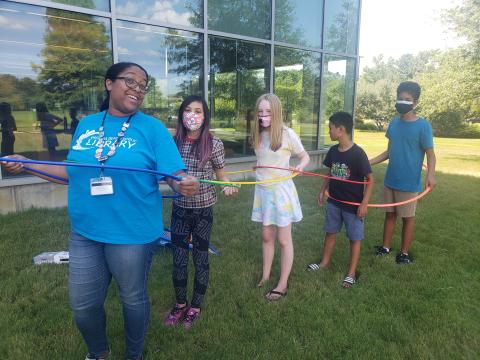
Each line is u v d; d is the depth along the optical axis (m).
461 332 2.73
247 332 2.64
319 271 3.66
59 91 6.10
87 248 1.94
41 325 2.65
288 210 3.17
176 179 1.89
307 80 9.51
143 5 6.48
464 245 4.48
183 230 2.74
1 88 5.59
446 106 17.81
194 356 2.39
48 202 5.64
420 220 5.52
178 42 7.04
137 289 2.01
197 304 2.84
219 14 7.47
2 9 5.30
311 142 9.96
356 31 10.53
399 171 3.97
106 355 2.26
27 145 5.89
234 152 8.26
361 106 42.38
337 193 3.59
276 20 8.52
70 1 5.71
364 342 2.58
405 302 3.11
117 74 1.88
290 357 2.40
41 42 5.82
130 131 1.93
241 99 8.22
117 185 1.86
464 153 17.00
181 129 2.75
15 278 3.29
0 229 4.51
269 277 3.48
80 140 1.96
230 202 6.12
